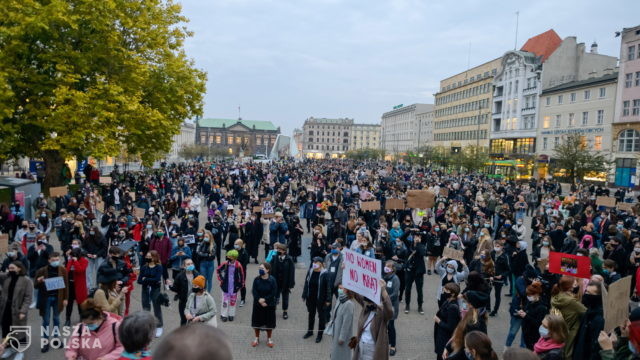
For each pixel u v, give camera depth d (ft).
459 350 18.29
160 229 39.96
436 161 228.43
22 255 32.58
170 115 89.40
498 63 253.24
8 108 63.72
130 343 11.97
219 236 47.37
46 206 60.18
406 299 37.11
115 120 71.46
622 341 19.26
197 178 112.47
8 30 62.13
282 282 34.78
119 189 81.05
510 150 228.43
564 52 201.87
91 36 72.33
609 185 152.76
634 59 145.79
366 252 38.24
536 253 45.96
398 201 64.49
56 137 68.74
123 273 30.68
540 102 200.23
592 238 46.65
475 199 91.04
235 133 624.59
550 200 76.38
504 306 39.75
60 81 70.54
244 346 29.50
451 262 30.55
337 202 76.59
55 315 28.22
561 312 22.67
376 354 19.92
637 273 30.01
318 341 30.50
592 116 165.07
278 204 68.95
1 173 143.54
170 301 37.73
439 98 343.05
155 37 82.38
